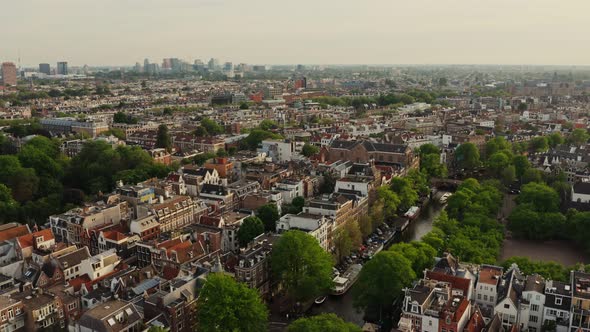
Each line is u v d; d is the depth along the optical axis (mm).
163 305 199000
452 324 183500
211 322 191000
